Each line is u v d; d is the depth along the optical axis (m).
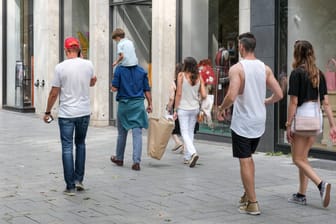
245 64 8.07
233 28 15.63
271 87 8.27
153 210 8.37
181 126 12.31
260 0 14.09
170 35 17.33
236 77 7.98
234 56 15.61
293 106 8.41
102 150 14.40
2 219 7.86
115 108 20.22
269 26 13.90
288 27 13.91
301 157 8.62
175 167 12.00
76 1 22.19
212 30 16.39
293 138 8.58
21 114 24.98
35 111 24.92
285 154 13.63
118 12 19.83
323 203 8.41
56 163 12.50
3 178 10.79
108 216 8.03
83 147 9.72
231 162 12.61
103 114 20.00
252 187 8.13
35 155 13.62
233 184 10.22
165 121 11.98
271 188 9.87
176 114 12.38
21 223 7.67
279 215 8.11
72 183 9.44
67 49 9.52
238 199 9.05
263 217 8.01
